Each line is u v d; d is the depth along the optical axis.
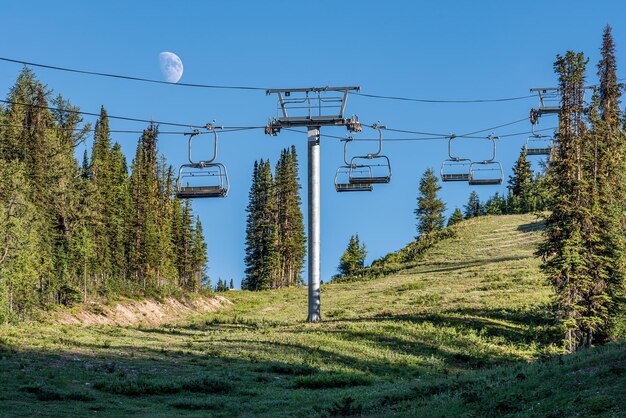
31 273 68.00
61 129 93.56
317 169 55.94
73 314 74.56
